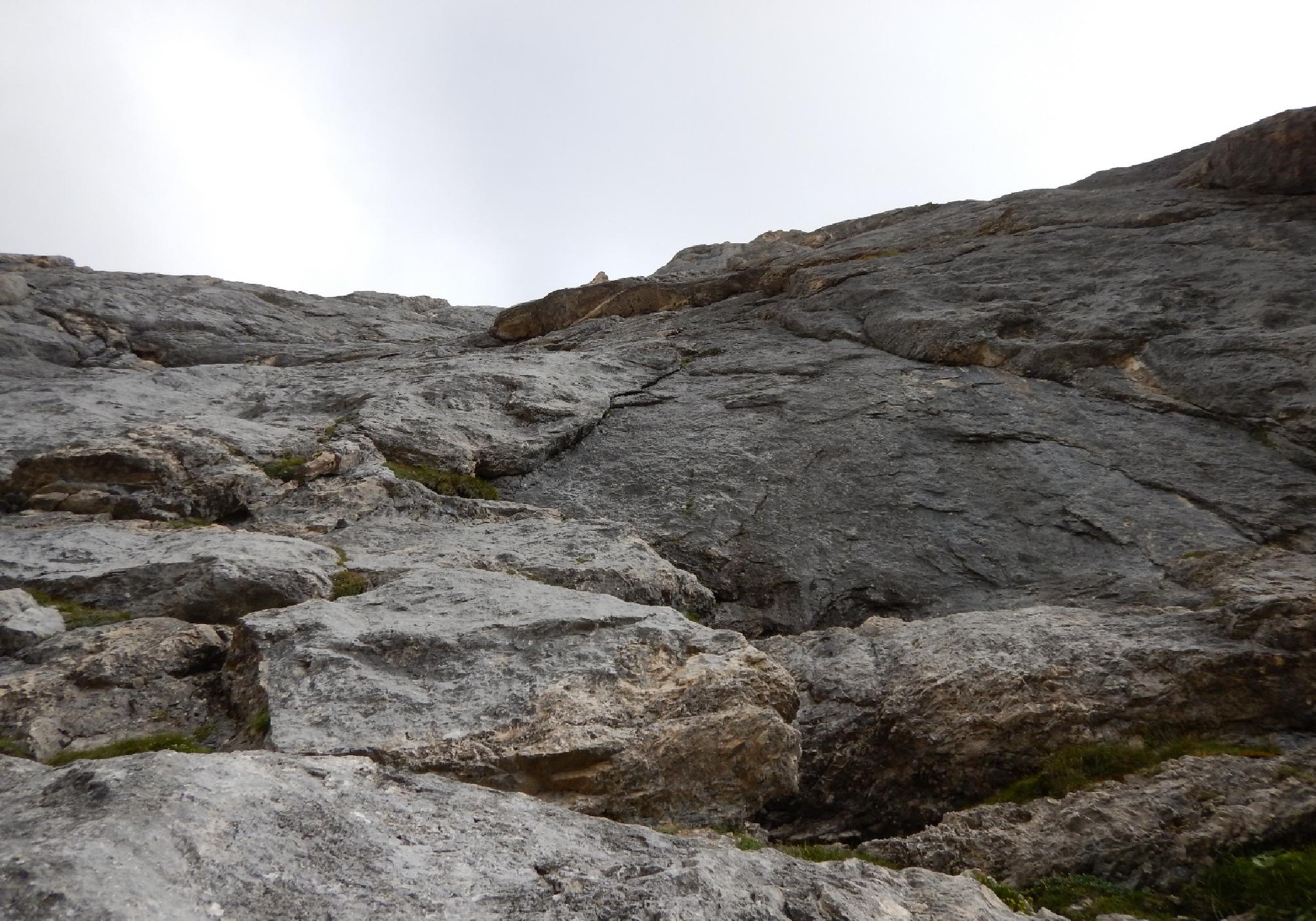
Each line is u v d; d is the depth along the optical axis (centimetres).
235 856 396
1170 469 1235
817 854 682
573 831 518
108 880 347
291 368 2092
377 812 484
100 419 1562
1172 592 997
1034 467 1300
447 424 1530
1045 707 769
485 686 704
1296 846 604
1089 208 2166
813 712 866
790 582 1168
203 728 723
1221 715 742
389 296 4162
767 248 2930
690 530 1259
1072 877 628
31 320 2777
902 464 1357
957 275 1973
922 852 686
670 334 2172
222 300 3284
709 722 669
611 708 681
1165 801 659
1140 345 1504
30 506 1212
